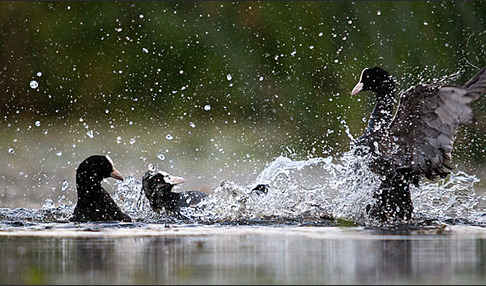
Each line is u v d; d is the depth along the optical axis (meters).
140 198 39.19
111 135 72.38
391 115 35.91
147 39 84.69
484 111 53.69
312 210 35.06
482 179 48.56
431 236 26.95
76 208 35.09
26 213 36.31
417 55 73.69
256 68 81.12
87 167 35.00
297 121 73.44
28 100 85.69
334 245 24.31
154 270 19.83
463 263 20.70
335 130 67.75
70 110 84.38
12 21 88.38
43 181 49.06
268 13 83.06
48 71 86.38
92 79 84.81
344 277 18.73
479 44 72.00
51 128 77.62
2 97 85.75
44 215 35.84
